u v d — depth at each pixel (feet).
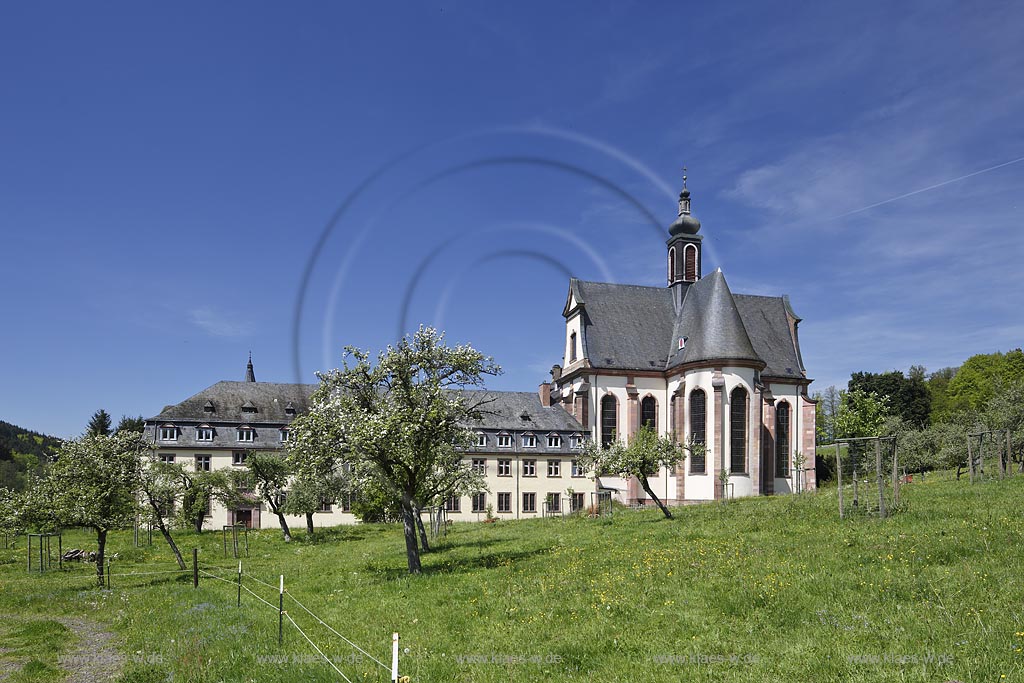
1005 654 33.35
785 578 53.52
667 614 48.19
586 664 40.40
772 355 230.07
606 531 103.09
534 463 217.56
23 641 58.75
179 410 221.46
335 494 164.55
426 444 80.38
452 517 210.59
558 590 58.13
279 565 106.63
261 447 220.43
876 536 64.13
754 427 198.49
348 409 80.89
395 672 33.60
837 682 33.50
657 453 122.72
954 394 326.24
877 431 275.59
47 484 105.19
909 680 32.04
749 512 103.71
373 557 105.40
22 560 135.74
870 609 43.34
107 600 80.79
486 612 54.08
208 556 131.85
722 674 36.50
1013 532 57.16
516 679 38.45
